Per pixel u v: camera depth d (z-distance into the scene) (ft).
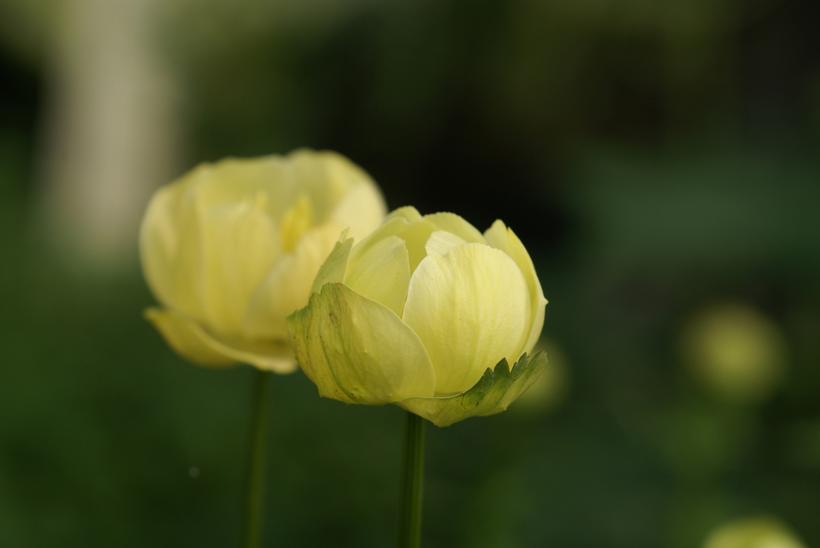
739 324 2.90
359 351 1.23
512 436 2.45
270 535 2.79
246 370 3.54
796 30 5.85
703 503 2.86
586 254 5.06
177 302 1.45
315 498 2.91
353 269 1.25
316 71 8.32
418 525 1.29
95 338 3.72
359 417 3.30
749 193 4.26
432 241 1.26
